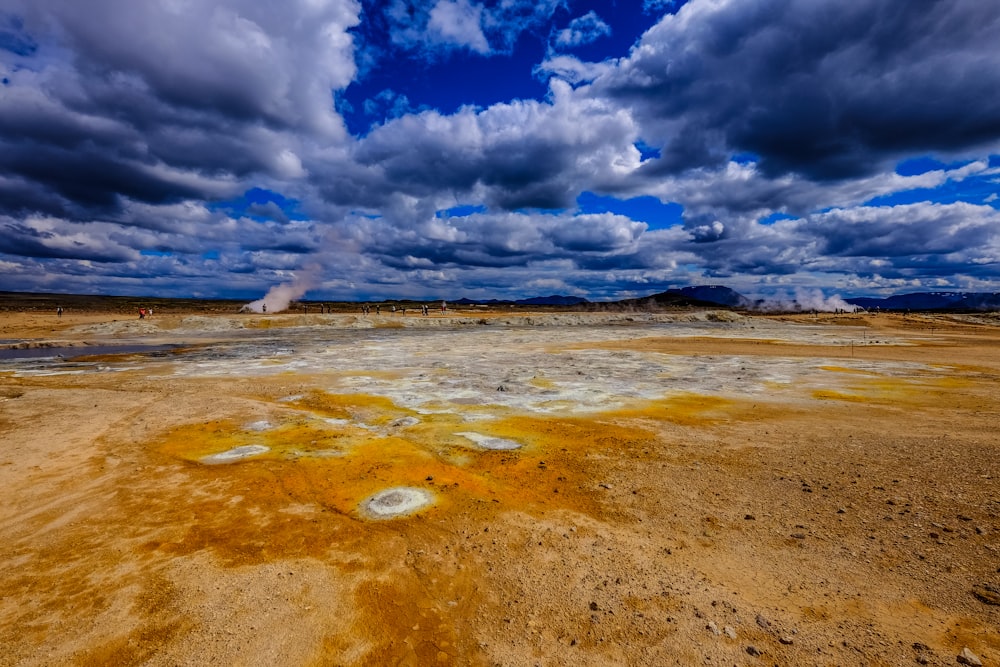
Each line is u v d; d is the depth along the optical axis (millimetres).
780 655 4293
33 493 7887
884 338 37969
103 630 4672
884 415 12617
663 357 25172
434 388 16547
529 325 54906
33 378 18547
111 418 12547
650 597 5168
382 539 6465
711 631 4617
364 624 4812
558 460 9453
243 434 11188
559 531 6648
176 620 4816
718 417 12641
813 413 12953
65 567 5766
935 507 6977
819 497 7512
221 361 23500
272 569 5727
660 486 8125
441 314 67375
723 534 6492
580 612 4957
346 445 10367
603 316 61031
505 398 15000
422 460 9453
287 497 7766
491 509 7344
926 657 4176
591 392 15906
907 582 5301
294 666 4258
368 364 22391
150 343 33312
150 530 6672
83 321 44188
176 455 9727
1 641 4520
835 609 4902
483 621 4871
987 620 4625
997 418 12086
